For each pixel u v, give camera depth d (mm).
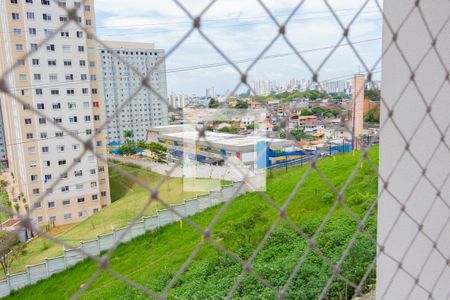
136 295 4832
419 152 1301
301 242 4738
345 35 731
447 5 1139
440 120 1216
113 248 524
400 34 1289
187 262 613
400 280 1440
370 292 2855
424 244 1332
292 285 3311
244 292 3582
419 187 1321
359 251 3350
